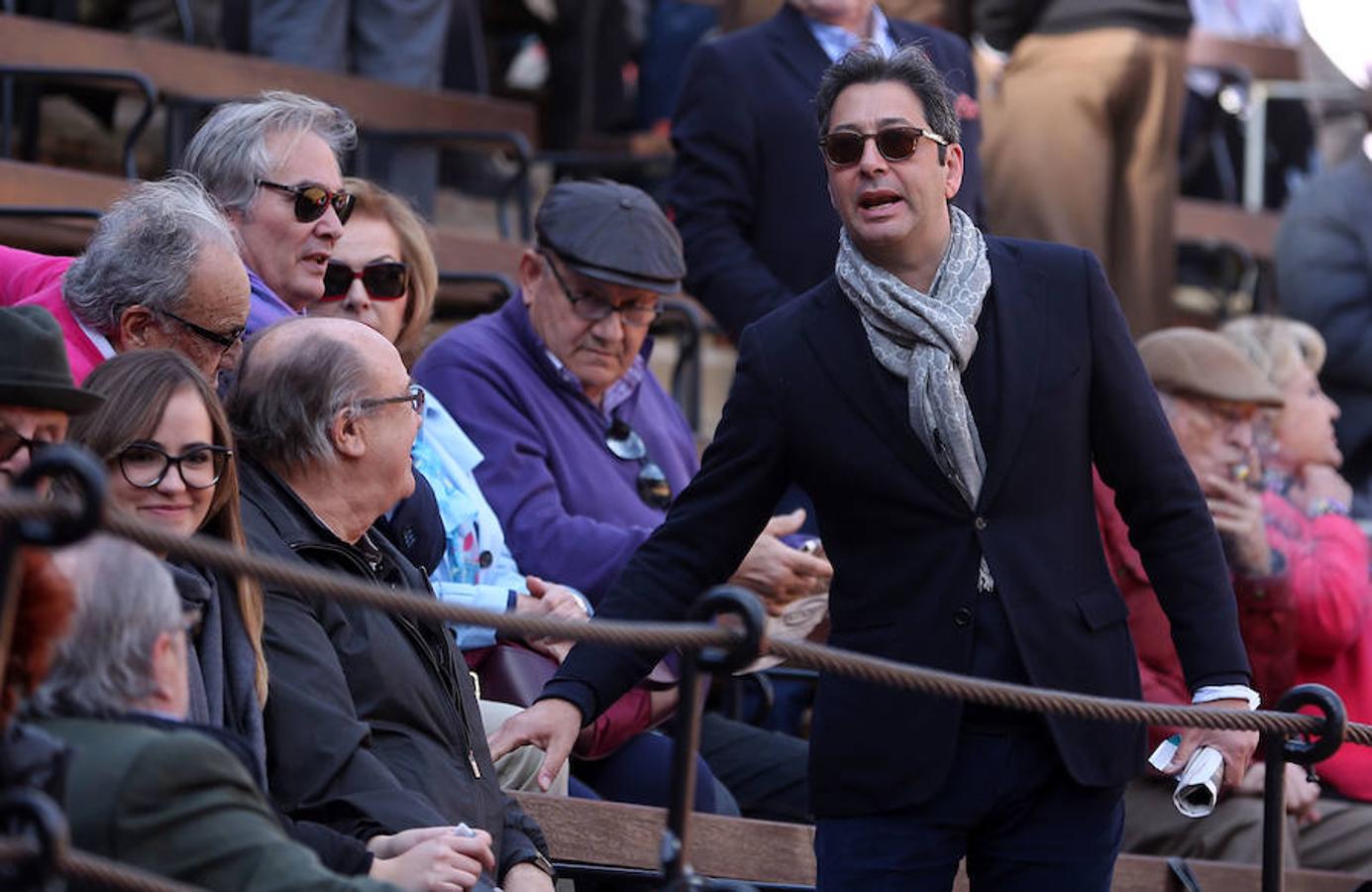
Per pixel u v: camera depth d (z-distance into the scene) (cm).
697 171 1947
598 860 1504
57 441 1137
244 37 2598
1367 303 2527
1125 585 1769
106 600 974
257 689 1195
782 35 1947
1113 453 1263
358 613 1291
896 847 1231
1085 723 1225
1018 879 1234
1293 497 1970
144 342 1334
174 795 949
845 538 1261
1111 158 2516
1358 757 1931
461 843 1174
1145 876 1711
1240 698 1238
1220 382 1823
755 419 1272
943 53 1980
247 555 818
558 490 1709
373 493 1325
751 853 1585
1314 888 1812
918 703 1227
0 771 851
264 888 945
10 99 2308
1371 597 1925
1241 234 3209
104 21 2631
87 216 1898
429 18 2691
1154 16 2505
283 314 1523
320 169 1581
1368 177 2548
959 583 1225
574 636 898
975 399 1233
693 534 1292
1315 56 3105
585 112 3048
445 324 2616
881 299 1234
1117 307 1273
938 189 1255
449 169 2944
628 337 1742
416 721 1292
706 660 955
